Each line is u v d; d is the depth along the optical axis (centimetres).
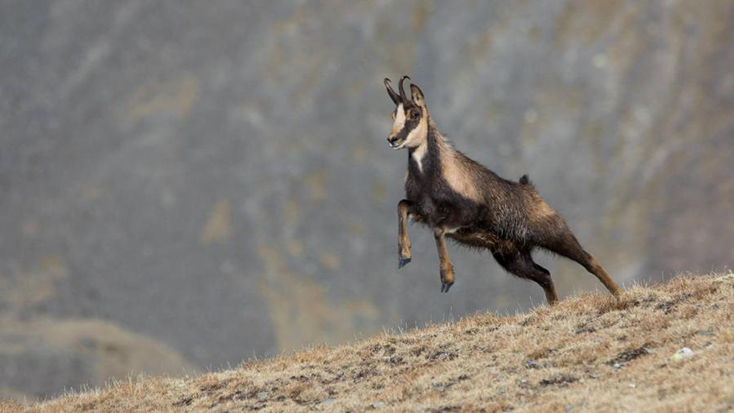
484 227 5391
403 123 5116
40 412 5153
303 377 5075
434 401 4178
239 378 5188
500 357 4694
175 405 4931
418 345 5206
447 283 5156
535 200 5572
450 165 5222
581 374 4178
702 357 3884
